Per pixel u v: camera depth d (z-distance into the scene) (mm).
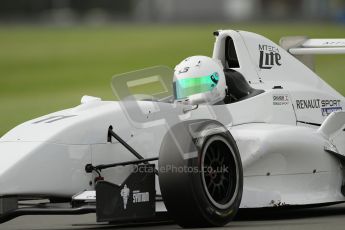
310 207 28422
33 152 22656
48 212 22250
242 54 28547
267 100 27609
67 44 165000
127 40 168750
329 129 27891
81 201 22844
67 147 23234
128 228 24172
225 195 23156
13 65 133750
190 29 195125
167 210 22562
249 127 26250
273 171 25938
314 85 30234
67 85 108000
